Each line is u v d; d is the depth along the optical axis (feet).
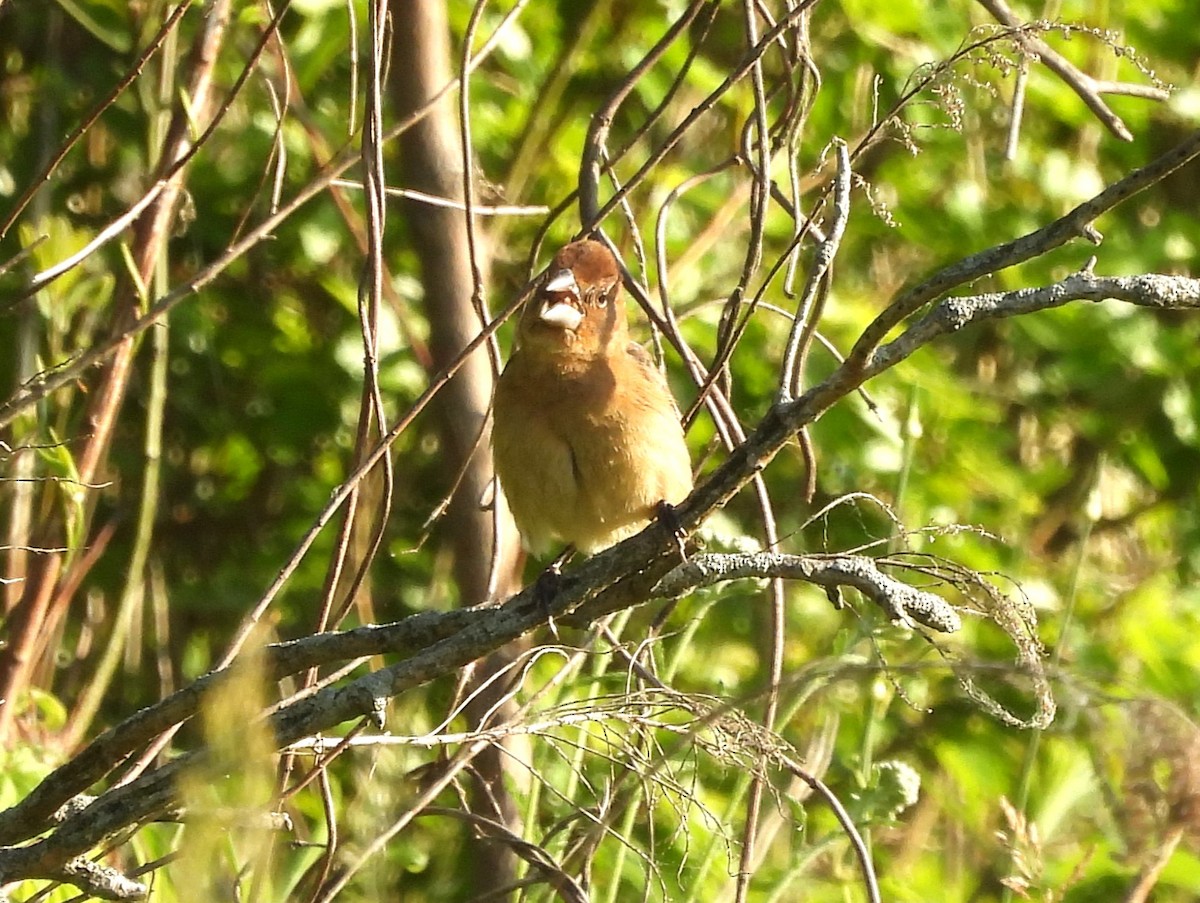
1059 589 47.11
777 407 19.48
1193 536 49.83
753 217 24.89
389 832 22.22
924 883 36.78
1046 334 48.11
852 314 45.93
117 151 44.45
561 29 46.16
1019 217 47.62
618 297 29.01
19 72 46.11
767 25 26.89
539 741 29.40
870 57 46.26
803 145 45.14
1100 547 51.85
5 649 30.04
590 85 46.11
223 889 12.45
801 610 45.14
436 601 42.09
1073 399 51.37
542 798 31.12
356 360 46.11
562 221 44.73
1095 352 47.88
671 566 19.99
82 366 24.47
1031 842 29.04
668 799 24.88
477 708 29.63
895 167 47.09
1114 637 45.01
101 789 29.73
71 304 32.17
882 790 27.81
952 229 46.03
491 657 30.14
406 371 45.52
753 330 43.96
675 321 28.89
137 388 47.32
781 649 25.59
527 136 42.27
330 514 22.63
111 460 46.14
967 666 18.33
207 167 45.83
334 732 30.12
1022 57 24.25
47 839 19.69
